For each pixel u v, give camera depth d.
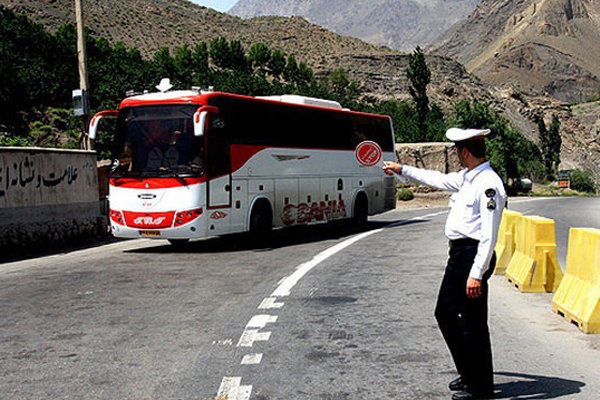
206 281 10.80
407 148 49.50
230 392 5.11
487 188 4.62
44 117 71.88
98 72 81.06
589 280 7.42
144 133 14.95
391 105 127.25
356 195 20.94
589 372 5.60
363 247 15.85
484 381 4.83
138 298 9.27
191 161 14.53
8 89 70.25
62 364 5.95
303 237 19.22
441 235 18.64
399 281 10.52
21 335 7.11
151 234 14.74
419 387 5.20
